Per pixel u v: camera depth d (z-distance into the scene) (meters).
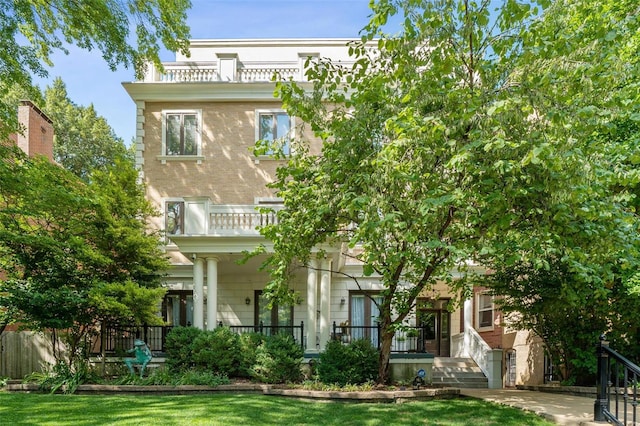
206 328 15.72
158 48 13.86
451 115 7.38
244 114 18.88
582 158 6.78
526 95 6.97
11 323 13.62
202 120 18.84
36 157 12.45
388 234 9.02
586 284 10.75
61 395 10.97
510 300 13.96
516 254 8.27
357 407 9.64
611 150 8.48
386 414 8.86
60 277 13.12
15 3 11.38
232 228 15.29
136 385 11.84
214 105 18.91
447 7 7.54
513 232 8.89
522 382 16.05
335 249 14.53
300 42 21.09
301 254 11.08
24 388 12.27
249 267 17.33
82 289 13.02
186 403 9.55
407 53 7.82
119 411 8.70
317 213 9.46
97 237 13.48
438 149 7.62
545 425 7.59
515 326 13.64
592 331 11.96
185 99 18.77
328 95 10.02
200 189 18.58
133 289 12.66
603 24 7.45
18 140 18.91
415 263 9.25
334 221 10.62
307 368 13.64
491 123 7.02
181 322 18.17
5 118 11.66
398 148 7.76
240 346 13.49
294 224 10.37
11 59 11.48
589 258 8.48
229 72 19.06
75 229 13.17
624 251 8.00
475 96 7.26
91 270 13.48
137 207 14.30
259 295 18.69
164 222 18.38
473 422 8.06
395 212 7.54
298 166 10.62
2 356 15.09
